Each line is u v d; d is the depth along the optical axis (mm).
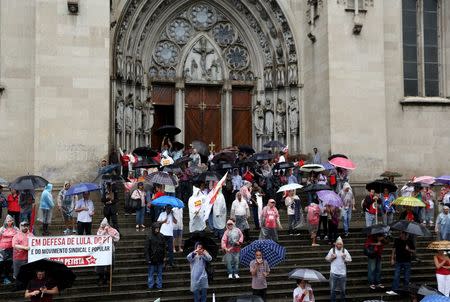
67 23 25766
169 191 21344
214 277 17688
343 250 16359
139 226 20703
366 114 28656
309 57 30719
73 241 15977
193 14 32750
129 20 29766
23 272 11656
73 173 25391
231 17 32969
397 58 30469
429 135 30578
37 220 23453
